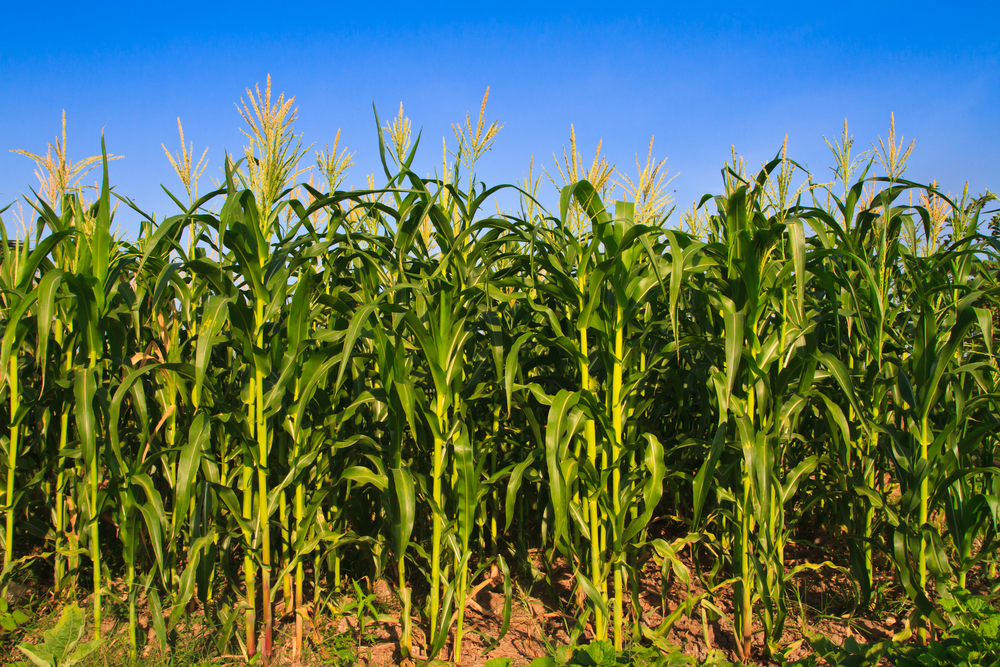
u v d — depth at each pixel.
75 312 2.88
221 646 2.67
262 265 2.65
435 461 2.74
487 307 2.92
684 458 3.23
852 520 3.49
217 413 2.90
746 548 2.81
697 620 3.22
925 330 2.78
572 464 2.55
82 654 2.44
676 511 4.00
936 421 3.22
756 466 2.47
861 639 3.04
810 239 3.35
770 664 2.82
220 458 3.25
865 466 3.20
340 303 2.73
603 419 2.63
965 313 2.61
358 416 3.19
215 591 3.33
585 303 2.65
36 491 3.79
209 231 2.99
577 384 3.11
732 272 2.68
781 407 2.67
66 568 3.30
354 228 3.21
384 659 2.88
